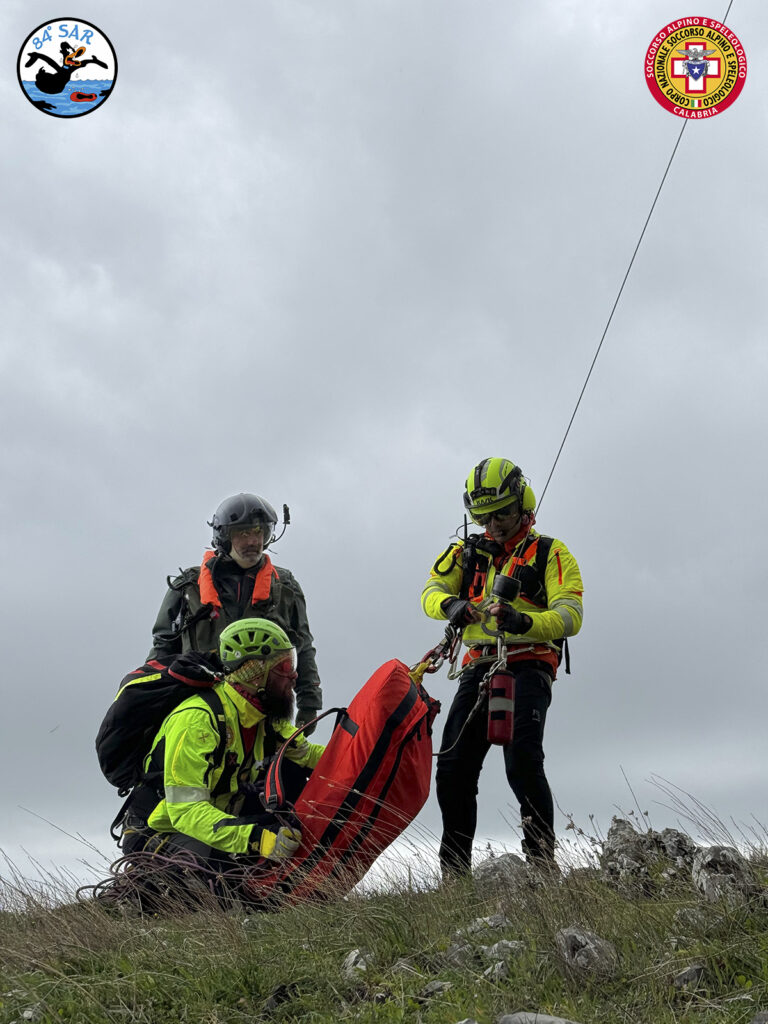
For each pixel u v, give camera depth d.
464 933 3.75
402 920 3.94
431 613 5.23
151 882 4.78
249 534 6.08
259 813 5.20
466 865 5.05
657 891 4.27
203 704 5.09
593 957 3.37
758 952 3.30
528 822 4.73
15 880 4.68
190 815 4.88
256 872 4.78
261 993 3.54
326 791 4.93
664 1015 3.05
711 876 3.95
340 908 4.16
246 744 5.23
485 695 4.99
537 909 3.82
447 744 5.18
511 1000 3.21
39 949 3.97
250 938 4.04
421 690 5.21
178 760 4.95
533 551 5.18
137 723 5.17
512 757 4.96
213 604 6.03
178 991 3.58
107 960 3.90
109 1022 3.41
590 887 4.08
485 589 5.21
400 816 5.00
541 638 4.98
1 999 3.58
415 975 3.50
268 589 6.14
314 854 4.87
